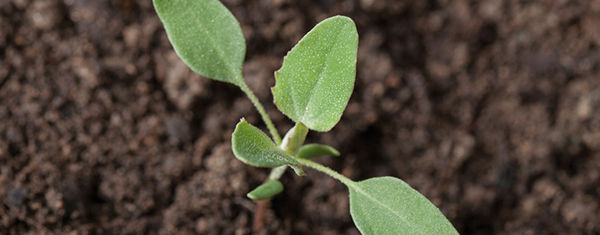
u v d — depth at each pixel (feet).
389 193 0.51
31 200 0.60
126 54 0.65
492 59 0.71
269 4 0.68
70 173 0.61
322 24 0.50
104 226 0.61
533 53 0.71
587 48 0.71
